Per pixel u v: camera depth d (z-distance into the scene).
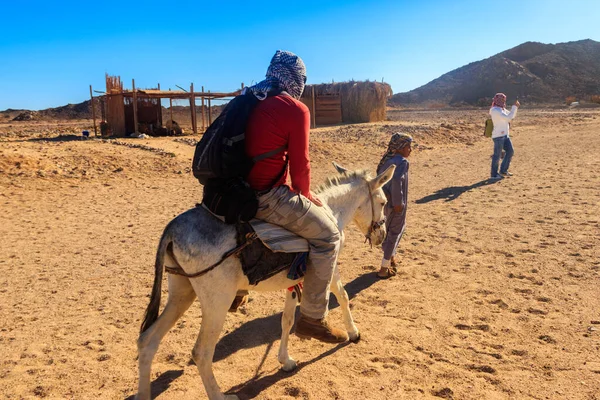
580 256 7.46
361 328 5.60
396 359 4.90
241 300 4.49
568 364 4.65
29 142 20.53
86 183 14.79
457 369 4.67
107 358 5.04
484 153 20.27
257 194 3.87
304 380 4.59
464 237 8.76
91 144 20.31
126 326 5.79
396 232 6.88
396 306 6.14
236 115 3.73
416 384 4.46
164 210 11.73
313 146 20.73
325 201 4.75
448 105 101.50
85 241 9.27
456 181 14.27
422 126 28.97
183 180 15.52
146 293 6.79
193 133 29.42
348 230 9.81
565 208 10.26
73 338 5.49
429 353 4.99
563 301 6.02
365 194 5.23
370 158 19.62
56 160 16.80
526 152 19.41
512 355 4.89
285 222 4.01
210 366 3.97
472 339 5.23
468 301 6.18
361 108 37.00
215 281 3.82
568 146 20.33
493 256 7.72
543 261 7.37
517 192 12.15
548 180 13.35
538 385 4.35
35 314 6.12
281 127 3.75
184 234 3.81
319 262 4.19
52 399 4.36
